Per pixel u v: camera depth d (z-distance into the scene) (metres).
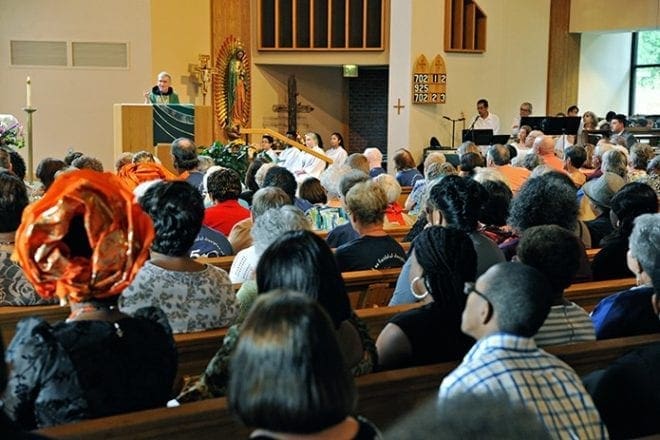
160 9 13.15
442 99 14.22
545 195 3.90
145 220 2.33
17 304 3.13
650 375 2.37
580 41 15.96
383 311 3.26
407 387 2.50
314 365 1.39
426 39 14.01
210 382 2.44
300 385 1.38
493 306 2.07
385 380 2.47
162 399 2.33
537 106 15.61
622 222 4.11
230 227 4.95
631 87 16.91
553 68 15.66
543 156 8.45
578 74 16.02
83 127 12.62
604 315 3.14
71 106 12.56
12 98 12.36
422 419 1.40
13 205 3.14
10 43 12.27
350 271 3.89
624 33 16.62
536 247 2.74
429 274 2.76
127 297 2.78
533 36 15.38
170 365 2.34
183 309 2.83
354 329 2.50
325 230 5.34
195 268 2.90
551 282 2.75
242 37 14.52
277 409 1.38
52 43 12.41
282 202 4.30
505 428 1.38
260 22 14.80
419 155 14.16
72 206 2.26
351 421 1.50
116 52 12.67
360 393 2.45
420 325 2.72
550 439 1.42
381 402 2.49
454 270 2.73
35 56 12.36
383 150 16.52
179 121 10.03
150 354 2.29
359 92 16.34
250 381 1.40
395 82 14.11
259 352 1.40
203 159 7.46
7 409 2.15
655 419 2.36
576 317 2.82
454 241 2.76
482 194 3.65
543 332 2.76
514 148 10.68
